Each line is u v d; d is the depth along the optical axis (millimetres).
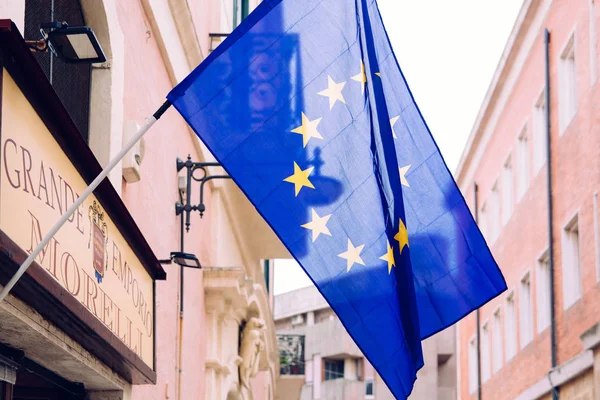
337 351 55062
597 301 17734
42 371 6016
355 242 6047
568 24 19953
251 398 16094
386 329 6082
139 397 7934
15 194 4199
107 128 7129
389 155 6332
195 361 11359
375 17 7020
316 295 58219
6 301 4500
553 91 21156
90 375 6312
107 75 7191
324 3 6219
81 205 5246
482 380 29672
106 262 5781
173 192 10039
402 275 6211
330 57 6148
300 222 5941
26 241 4332
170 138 9828
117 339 5930
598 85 17812
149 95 8797
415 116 7324
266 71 5969
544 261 22594
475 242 7340
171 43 9766
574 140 19406
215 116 5793
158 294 8984
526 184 24484
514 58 24703
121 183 7355
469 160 31547
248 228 16531
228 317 13258
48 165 4676
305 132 6023
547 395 21641
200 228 11891
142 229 8297
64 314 5008
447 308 7293
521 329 24406
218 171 13031
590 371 17875
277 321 61062
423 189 7324
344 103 6137
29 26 6164
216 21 13398
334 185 6027
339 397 54688
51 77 6504
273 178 5867
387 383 6039
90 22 7082
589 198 18344
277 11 6074
